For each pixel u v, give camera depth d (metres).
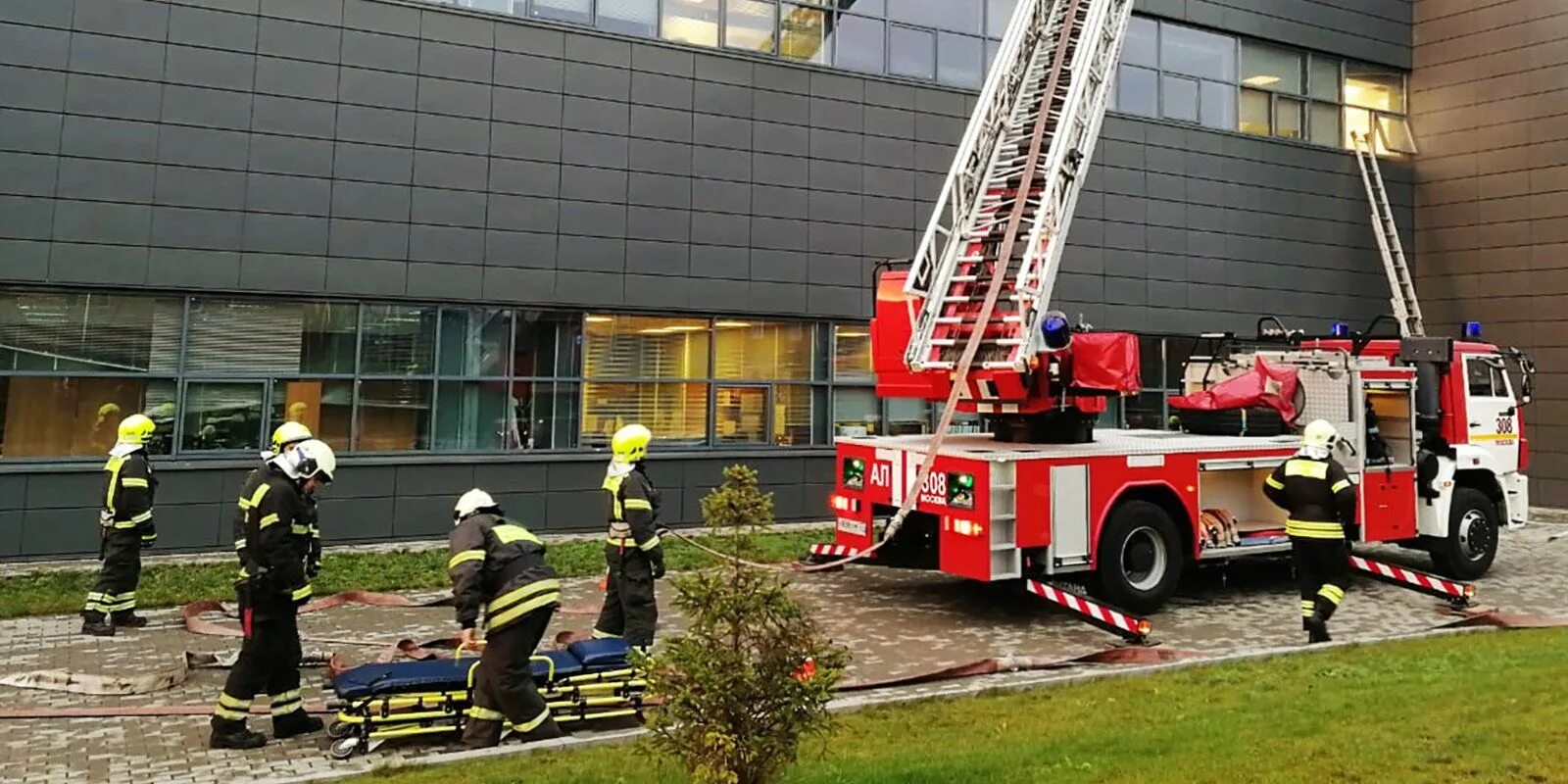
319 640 7.15
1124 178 15.49
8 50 9.66
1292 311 16.83
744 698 3.19
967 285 8.94
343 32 10.96
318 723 5.22
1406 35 18.34
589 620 7.98
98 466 9.88
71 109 9.84
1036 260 8.45
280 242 10.60
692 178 12.63
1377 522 9.32
